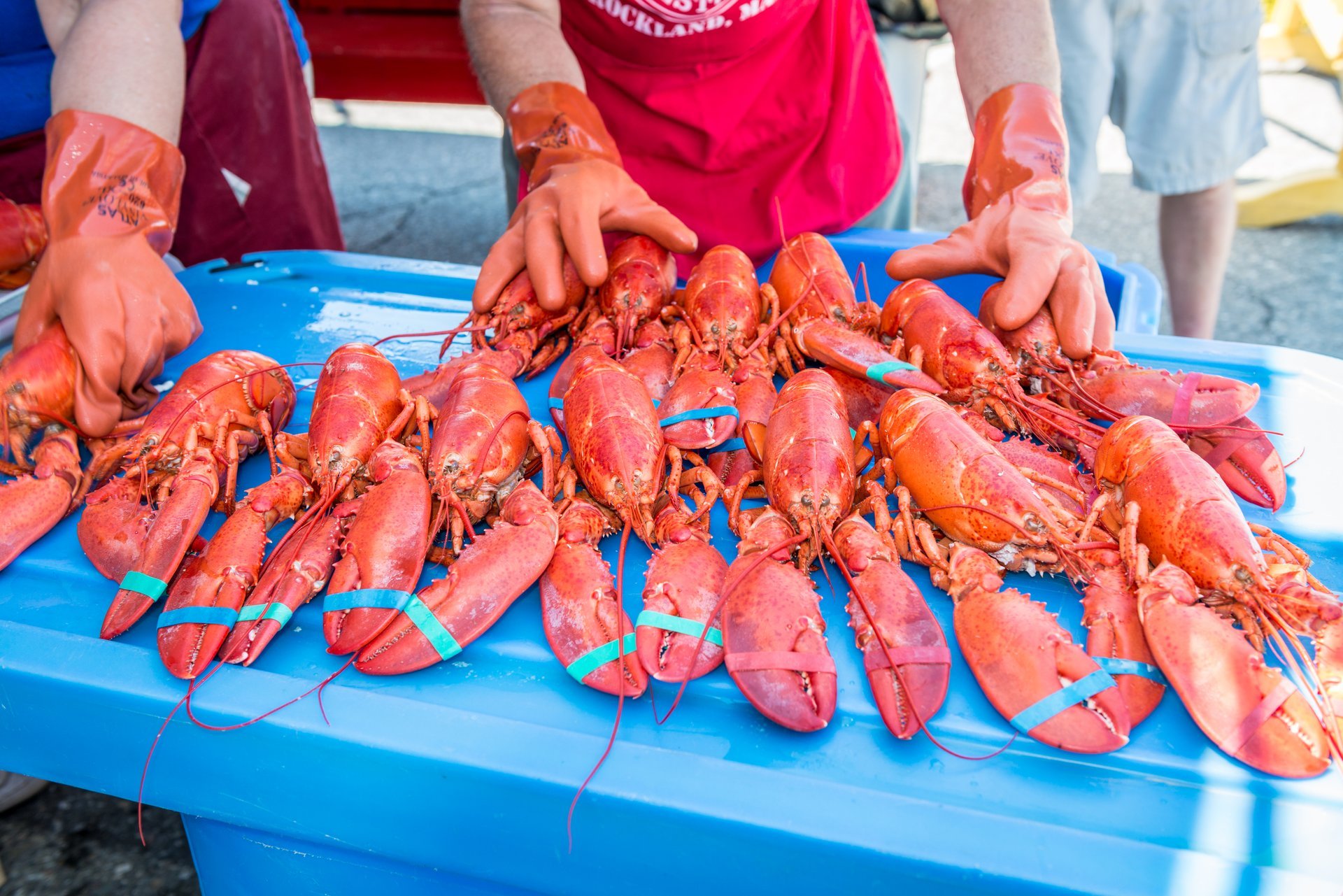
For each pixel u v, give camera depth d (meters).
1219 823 0.44
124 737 0.52
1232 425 0.68
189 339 0.76
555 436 0.69
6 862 0.87
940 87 3.16
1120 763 0.46
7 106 1.03
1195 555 0.52
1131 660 0.49
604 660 0.51
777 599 0.52
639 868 0.47
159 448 0.66
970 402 0.73
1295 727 0.46
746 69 0.97
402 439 0.71
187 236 1.25
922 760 0.47
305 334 0.90
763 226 1.05
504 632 0.55
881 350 0.74
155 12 0.82
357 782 0.49
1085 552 0.55
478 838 0.49
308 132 1.32
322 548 0.57
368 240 2.22
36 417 0.67
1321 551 0.59
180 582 0.56
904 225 1.34
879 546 0.57
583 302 0.89
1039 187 0.80
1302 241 2.07
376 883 0.56
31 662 0.53
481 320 0.82
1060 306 0.72
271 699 0.50
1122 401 0.66
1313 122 2.60
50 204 0.74
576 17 1.00
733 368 0.79
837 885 0.44
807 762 0.47
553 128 0.91
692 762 0.47
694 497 0.67
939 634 0.51
